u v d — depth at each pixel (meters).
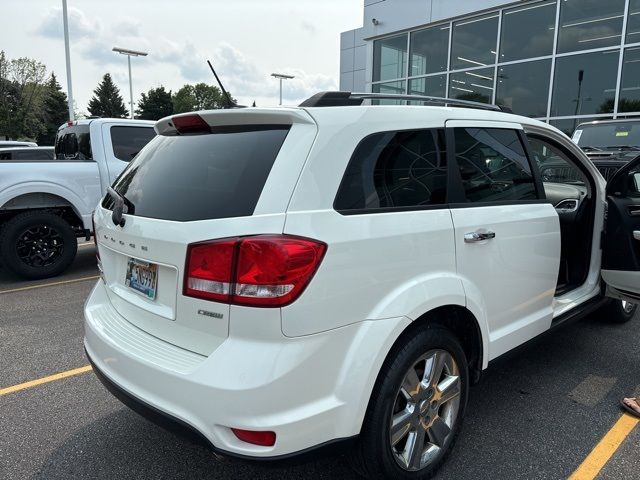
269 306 1.75
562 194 4.23
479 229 2.44
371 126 2.12
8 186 5.75
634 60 11.02
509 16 13.09
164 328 2.06
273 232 1.78
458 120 2.52
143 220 2.14
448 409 2.41
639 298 3.32
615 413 2.95
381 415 2.02
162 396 1.91
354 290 1.92
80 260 7.43
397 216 2.11
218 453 1.79
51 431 2.80
